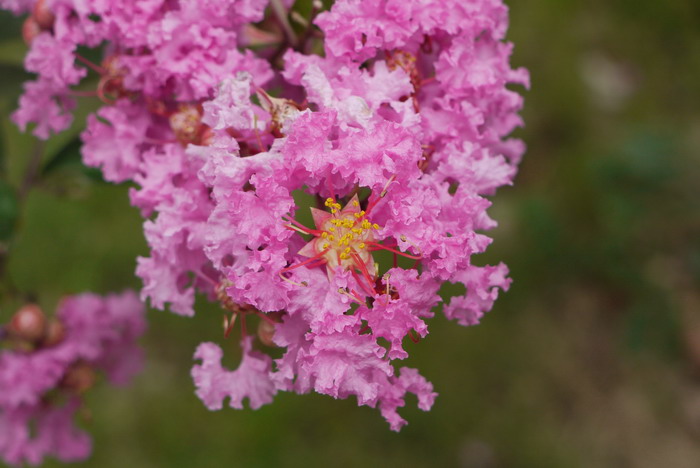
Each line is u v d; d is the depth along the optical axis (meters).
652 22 0.84
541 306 0.73
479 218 0.30
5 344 0.39
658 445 0.70
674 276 0.74
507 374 0.70
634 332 0.70
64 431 0.41
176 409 0.65
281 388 0.30
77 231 0.67
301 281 0.29
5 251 0.38
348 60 0.31
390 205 0.29
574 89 0.80
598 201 0.75
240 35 0.33
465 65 0.32
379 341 0.32
